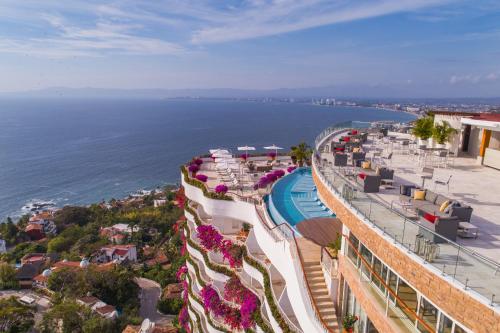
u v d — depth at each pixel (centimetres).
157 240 10494
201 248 2844
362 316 1437
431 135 2741
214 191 2856
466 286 845
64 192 14250
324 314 1581
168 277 7894
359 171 2088
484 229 1322
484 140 2480
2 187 14575
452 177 2139
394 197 1700
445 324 930
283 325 1625
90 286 6556
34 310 6259
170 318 6384
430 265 959
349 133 3916
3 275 7506
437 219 1166
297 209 2472
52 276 7131
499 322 743
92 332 5038
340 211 1585
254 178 3631
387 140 3616
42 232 10694
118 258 8894
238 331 2345
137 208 12550
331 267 1702
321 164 2259
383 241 1184
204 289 2625
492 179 2095
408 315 1094
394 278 1173
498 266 807
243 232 2812
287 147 18588
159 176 16712
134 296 6869
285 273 1772
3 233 10369
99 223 11344
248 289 2258
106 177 16438
